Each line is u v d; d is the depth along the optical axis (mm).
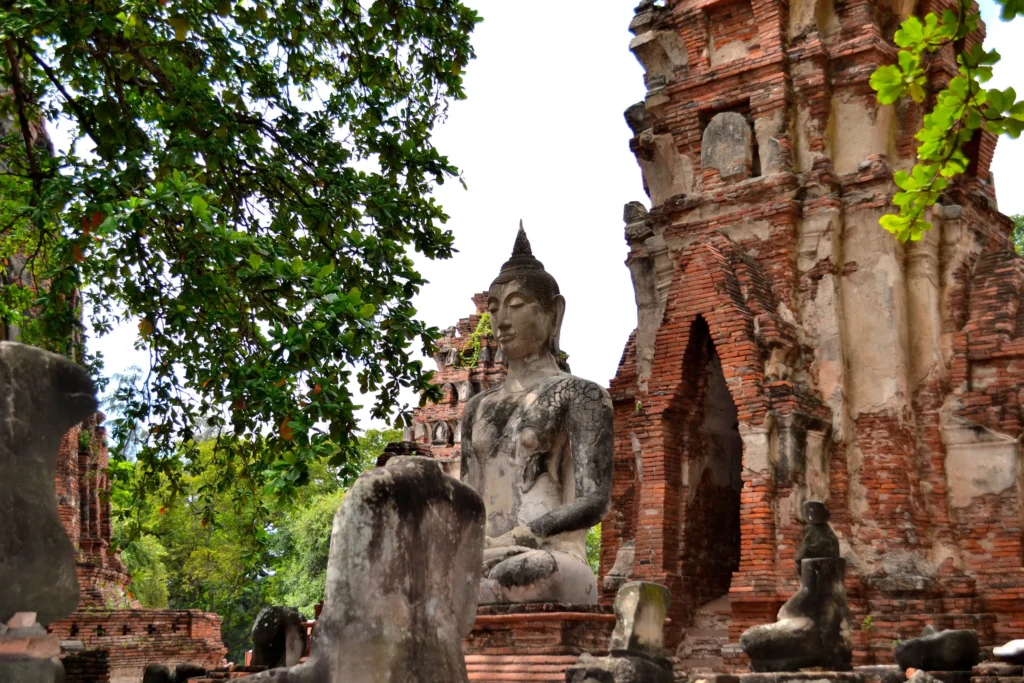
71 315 12398
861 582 16891
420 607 5656
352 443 11562
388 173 14461
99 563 27641
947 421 17859
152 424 14258
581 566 10391
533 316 11516
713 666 17469
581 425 10922
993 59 7742
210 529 40250
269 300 11688
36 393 5230
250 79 14086
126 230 10844
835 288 18344
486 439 11391
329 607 5391
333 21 14891
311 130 14305
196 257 11570
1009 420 17422
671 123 20203
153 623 23484
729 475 19375
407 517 5641
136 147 12773
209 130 12727
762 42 19281
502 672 9422
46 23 11422
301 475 10766
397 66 15047
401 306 13344
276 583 45469
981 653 14578
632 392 20484
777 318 17969
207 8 13180
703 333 19125
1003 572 16859
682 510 18625
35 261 16953
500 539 10734
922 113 18844
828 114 18953
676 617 17969
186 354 13711
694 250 18875
